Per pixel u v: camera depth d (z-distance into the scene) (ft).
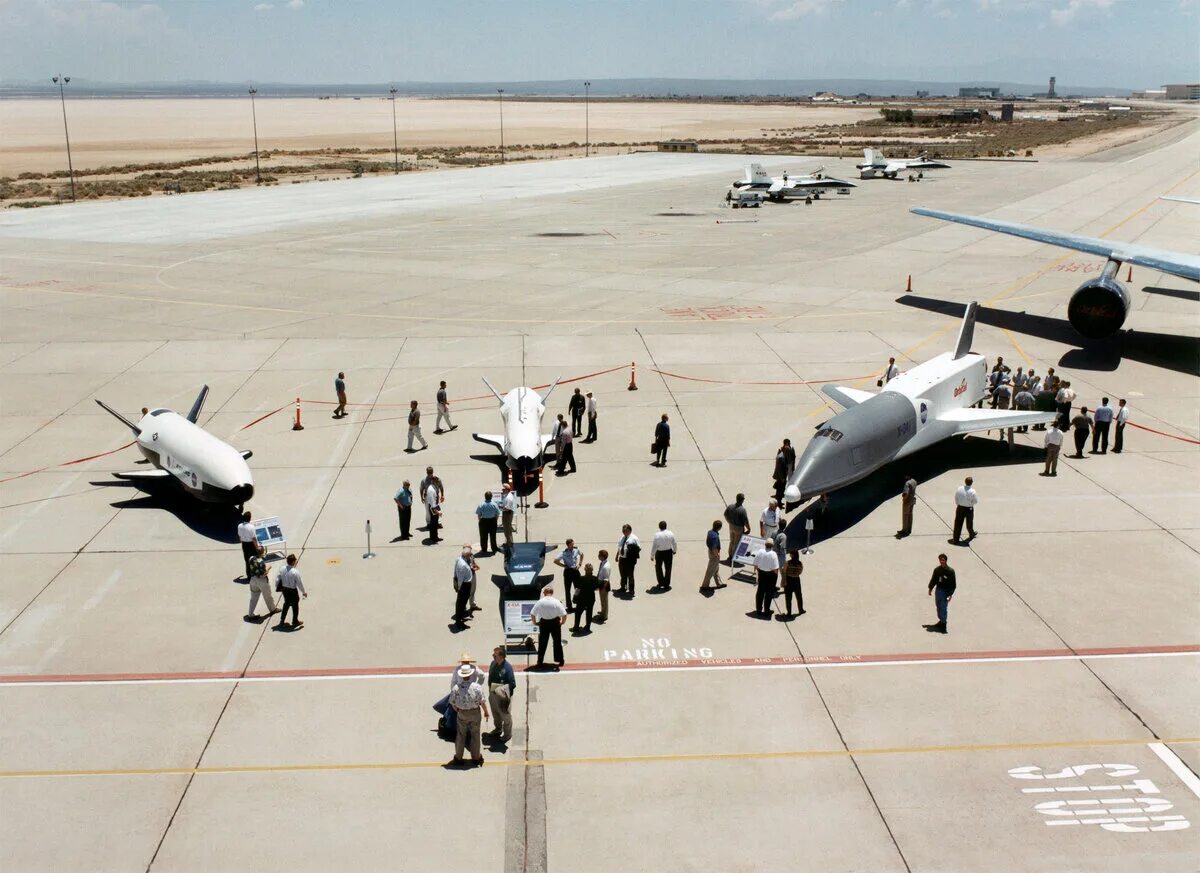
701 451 89.35
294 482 82.89
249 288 165.48
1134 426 95.81
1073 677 53.62
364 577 65.92
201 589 64.39
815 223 245.45
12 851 40.70
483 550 69.67
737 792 44.34
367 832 41.83
